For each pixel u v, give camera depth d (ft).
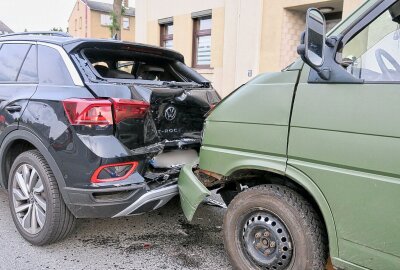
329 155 7.80
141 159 10.57
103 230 12.80
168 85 12.53
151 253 11.35
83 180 9.95
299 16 30.86
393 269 7.28
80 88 10.46
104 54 12.85
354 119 7.47
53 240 11.14
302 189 8.94
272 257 8.99
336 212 7.83
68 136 10.08
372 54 7.98
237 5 33.86
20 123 11.16
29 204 11.45
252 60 32.73
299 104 8.26
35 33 13.57
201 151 10.37
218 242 12.21
